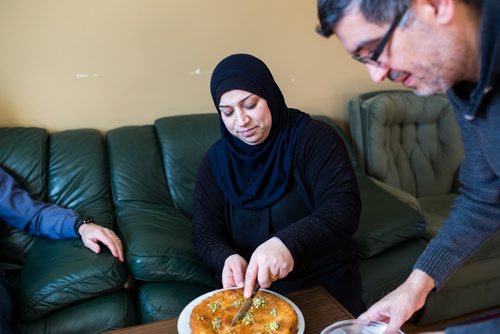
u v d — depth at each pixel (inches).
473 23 23.7
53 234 62.0
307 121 53.2
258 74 49.6
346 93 98.3
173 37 82.4
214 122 80.7
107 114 82.2
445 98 93.8
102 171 72.6
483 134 28.4
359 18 24.1
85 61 78.6
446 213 81.6
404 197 77.7
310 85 94.9
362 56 25.8
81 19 76.7
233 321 36.2
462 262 37.9
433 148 93.7
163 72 83.4
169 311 55.1
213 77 51.3
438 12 23.1
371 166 87.4
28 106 77.6
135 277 56.7
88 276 53.2
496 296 77.4
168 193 75.0
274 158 52.0
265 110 49.9
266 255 41.2
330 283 50.6
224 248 49.5
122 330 37.6
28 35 74.7
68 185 70.4
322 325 37.2
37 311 51.8
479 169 35.5
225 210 54.6
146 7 79.5
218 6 83.8
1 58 74.4
